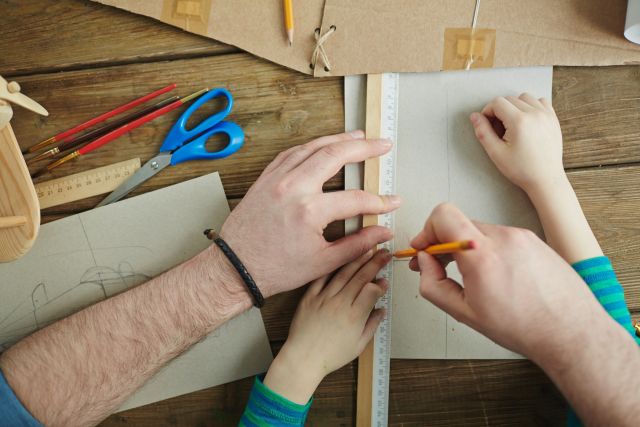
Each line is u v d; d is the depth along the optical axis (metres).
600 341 0.47
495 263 0.46
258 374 0.75
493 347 0.74
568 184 0.69
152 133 0.75
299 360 0.69
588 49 0.70
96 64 0.75
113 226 0.75
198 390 0.76
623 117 0.72
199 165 0.75
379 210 0.67
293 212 0.64
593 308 0.48
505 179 0.73
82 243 0.75
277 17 0.72
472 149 0.73
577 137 0.73
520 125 0.67
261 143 0.75
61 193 0.75
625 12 0.69
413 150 0.74
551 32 0.70
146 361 0.65
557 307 0.47
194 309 0.66
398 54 0.71
